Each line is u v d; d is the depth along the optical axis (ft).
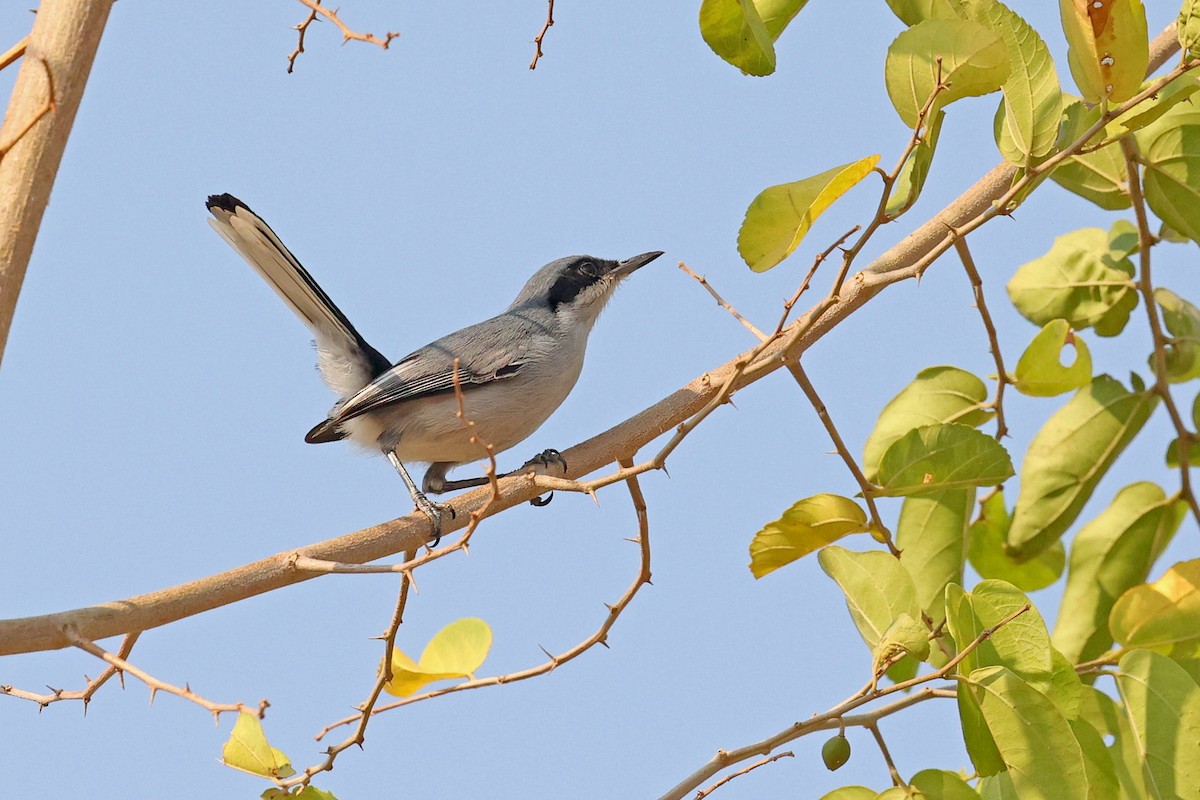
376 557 34.68
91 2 26.63
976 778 33.63
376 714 31.99
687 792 30.71
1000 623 28.22
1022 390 39.24
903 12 35.40
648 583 32.53
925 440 33.60
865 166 29.25
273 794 30.17
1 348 25.82
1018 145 32.07
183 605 29.96
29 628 28.14
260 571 30.73
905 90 31.63
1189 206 37.60
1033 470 39.55
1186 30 30.42
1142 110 34.40
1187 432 39.17
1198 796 29.01
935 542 37.88
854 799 30.37
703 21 35.29
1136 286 41.68
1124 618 31.78
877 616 33.04
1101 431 39.42
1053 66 31.78
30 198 26.20
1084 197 40.24
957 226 38.70
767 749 30.50
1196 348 40.68
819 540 34.22
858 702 29.76
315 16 31.91
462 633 35.19
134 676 25.43
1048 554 42.93
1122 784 30.68
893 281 32.35
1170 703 29.99
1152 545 39.32
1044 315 42.60
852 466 34.12
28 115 26.27
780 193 30.35
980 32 30.53
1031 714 28.25
